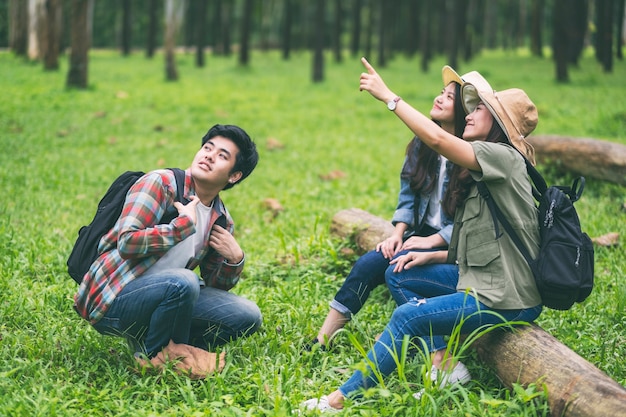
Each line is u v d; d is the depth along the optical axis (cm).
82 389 380
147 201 382
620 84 2269
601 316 493
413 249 430
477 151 373
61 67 2559
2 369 395
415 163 447
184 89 2105
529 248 379
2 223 696
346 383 375
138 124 1473
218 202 414
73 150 1195
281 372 397
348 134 1456
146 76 2464
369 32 3553
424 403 355
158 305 387
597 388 343
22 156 1109
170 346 402
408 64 3412
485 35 5466
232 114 1653
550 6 4838
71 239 673
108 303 388
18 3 2980
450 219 435
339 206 845
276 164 1136
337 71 2930
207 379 387
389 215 809
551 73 2764
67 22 4175
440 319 379
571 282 367
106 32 5181
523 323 378
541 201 390
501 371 389
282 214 807
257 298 518
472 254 387
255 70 2873
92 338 436
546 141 902
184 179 396
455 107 418
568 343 447
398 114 378
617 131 1373
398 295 420
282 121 1591
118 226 382
